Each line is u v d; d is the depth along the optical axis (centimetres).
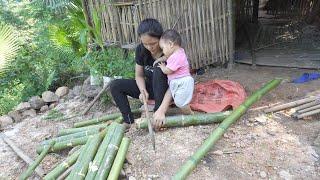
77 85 583
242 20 740
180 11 472
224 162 325
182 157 331
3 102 580
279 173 310
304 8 779
